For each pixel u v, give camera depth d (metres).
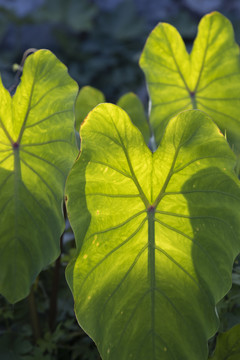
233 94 1.42
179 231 1.13
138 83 5.28
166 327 1.11
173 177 1.12
